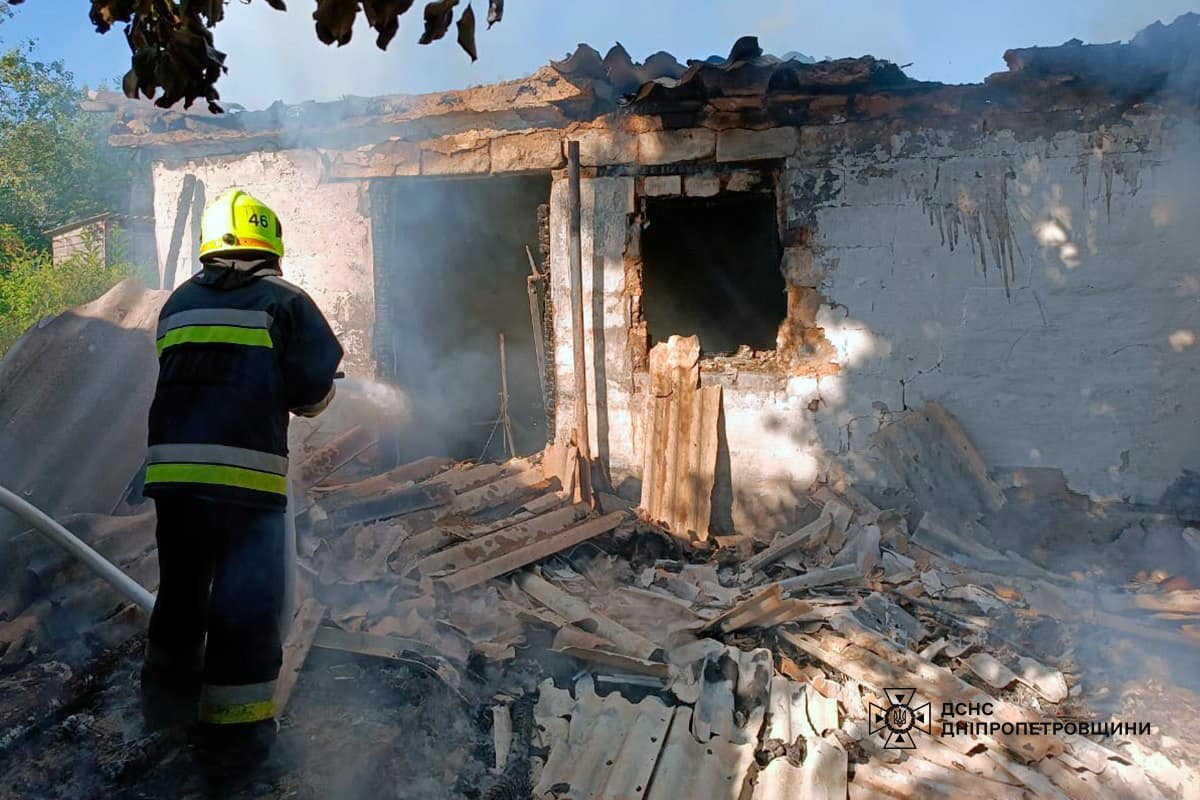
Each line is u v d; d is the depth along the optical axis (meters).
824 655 4.43
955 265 6.31
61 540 3.45
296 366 3.02
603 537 6.03
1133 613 5.18
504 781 3.41
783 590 5.36
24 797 2.79
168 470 2.84
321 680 3.72
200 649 3.14
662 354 6.71
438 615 4.56
